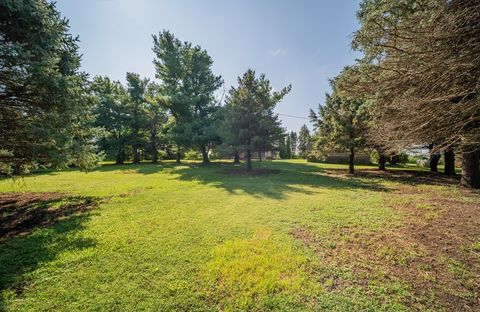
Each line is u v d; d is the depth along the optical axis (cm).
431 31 312
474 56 283
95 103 777
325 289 256
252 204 635
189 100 1989
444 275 280
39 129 538
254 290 256
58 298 247
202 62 2170
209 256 338
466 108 303
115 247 372
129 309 230
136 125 2689
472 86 294
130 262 323
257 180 1110
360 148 1298
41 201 734
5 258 340
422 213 521
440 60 304
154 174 1434
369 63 464
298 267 304
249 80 1461
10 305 236
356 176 1229
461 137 334
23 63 464
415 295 243
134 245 379
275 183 1009
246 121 1462
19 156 643
